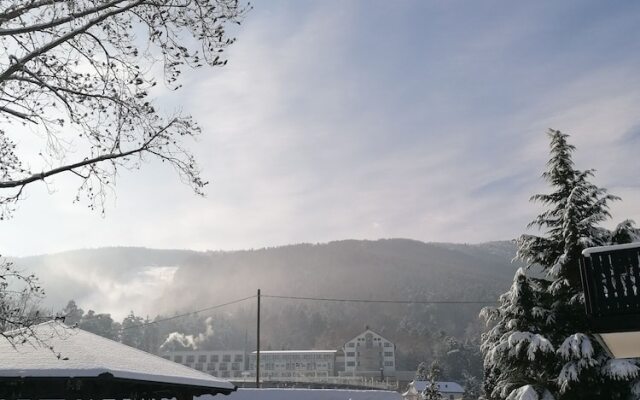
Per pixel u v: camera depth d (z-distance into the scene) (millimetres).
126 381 10344
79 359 10141
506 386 22938
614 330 10836
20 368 9539
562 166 23969
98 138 10531
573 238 22484
